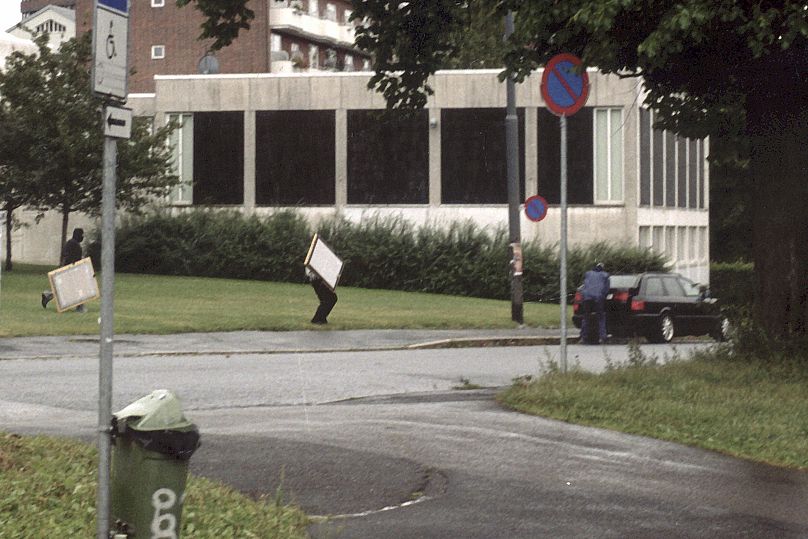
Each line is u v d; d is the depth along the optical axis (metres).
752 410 15.12
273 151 65.00
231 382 20.41
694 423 14.41
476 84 62.91
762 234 19.39
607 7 16.98
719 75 19.59
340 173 64.38
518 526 9.48
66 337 28.66
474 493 10.70
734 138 23.16
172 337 30.33
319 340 30.70
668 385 16.88
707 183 77.38
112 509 6.69
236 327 32.66
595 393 16.03
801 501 10.60
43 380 20.12
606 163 62.31
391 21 23.86
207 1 22.69
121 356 26.00
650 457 12.59
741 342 19.09
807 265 19.27
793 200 19.20
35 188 55.44
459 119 63.16
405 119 25.44
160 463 6.51
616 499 10.55
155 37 100.81
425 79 24.77
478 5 22.61
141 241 60.50
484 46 65.06
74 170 55.03
